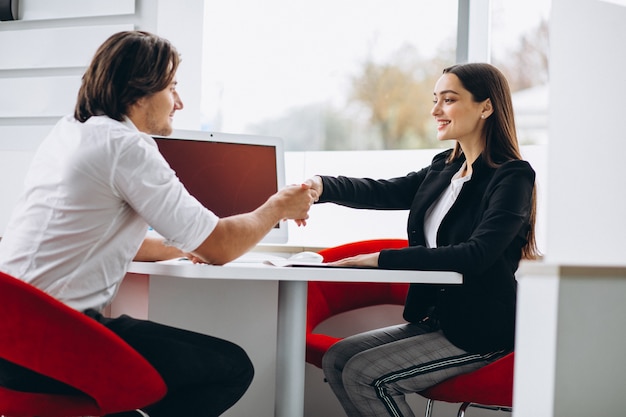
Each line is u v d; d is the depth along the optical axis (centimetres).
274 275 178
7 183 338
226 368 181
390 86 358
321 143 364
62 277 169
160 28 350
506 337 208
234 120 367
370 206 253
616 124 138
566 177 133
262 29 366
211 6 366
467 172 233
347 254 271
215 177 240
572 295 115
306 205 207
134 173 170
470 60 341
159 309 229
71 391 164
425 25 351
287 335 206
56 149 174
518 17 337
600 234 133
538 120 330
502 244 203
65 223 168
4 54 367
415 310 227
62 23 361
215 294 246
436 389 207
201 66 356
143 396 160
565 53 137
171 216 174
